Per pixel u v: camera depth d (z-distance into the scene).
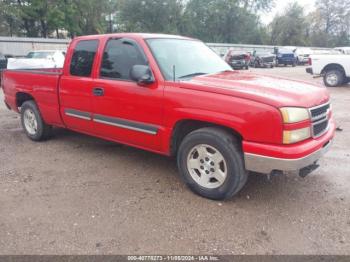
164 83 3.93
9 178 4.38
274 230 3.19
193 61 4.52
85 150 5.52
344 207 3.62
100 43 4.65
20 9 37.94
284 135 3.22
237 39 59.16
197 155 3.83
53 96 5.31
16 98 6.19
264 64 31.47
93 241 3.02
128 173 4.55
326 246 2.95
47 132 5.92
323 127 3.80
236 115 3.38
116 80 4.40
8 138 6.25
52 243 2.99
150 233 3.14
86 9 44.72
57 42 28.08
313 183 4.21
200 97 3.61
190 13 55.47
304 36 67.56
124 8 51.34
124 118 4.36
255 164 3.37
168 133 3.94
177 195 3.89
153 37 4.43
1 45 25.06
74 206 3.63
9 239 3.05
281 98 3.33
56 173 4.55
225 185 3.60
